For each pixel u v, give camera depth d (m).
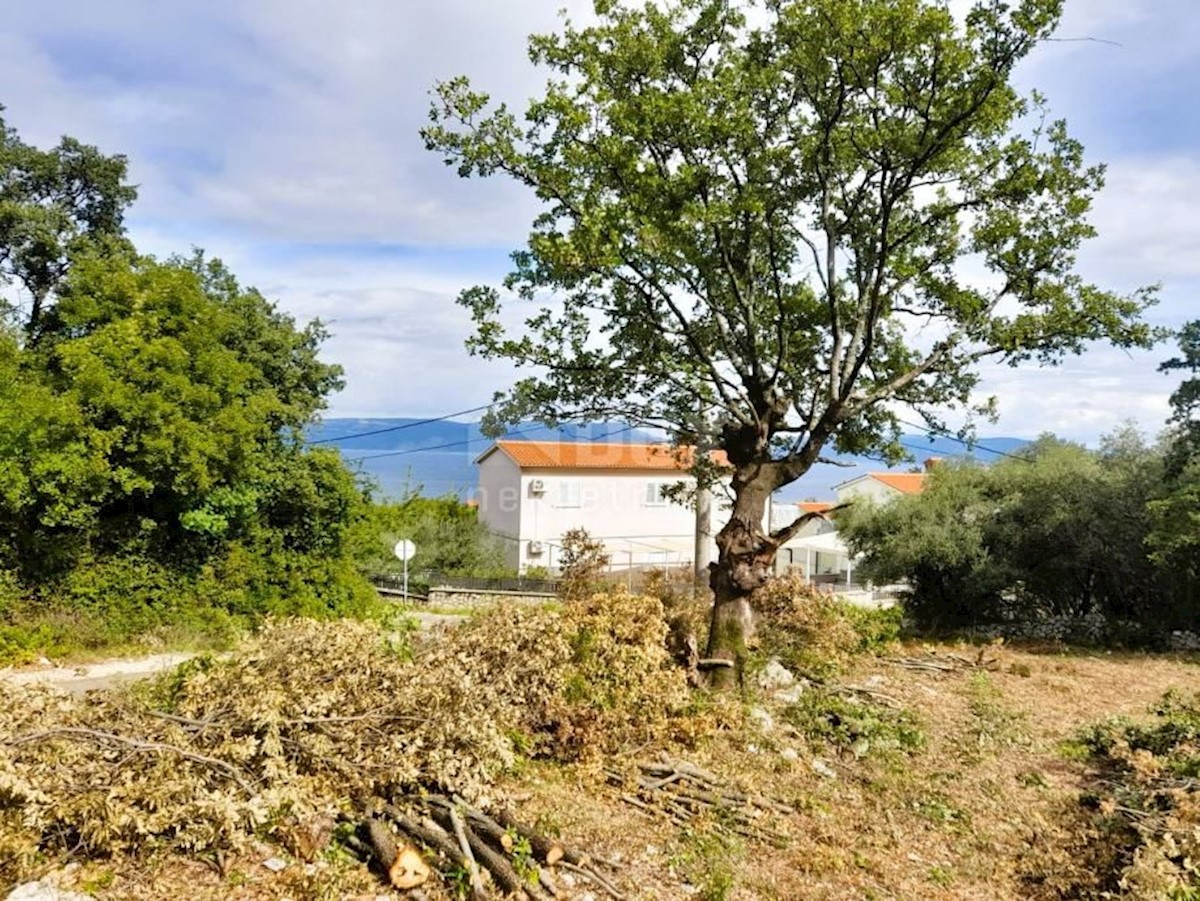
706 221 9.87
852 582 30.55
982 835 7.29
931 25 8.65
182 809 4.66
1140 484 20.75
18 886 4.16
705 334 11.89
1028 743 10.17
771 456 11.73
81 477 13.59
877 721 10.20
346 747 5.75
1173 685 14.56
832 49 9.17
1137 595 21.00
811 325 12.27
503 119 10.05
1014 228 10.25
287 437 19.33
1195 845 6.07
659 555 34.28
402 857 4.94
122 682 7.41
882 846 6.93
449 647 8.05
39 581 14.54
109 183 21.77
